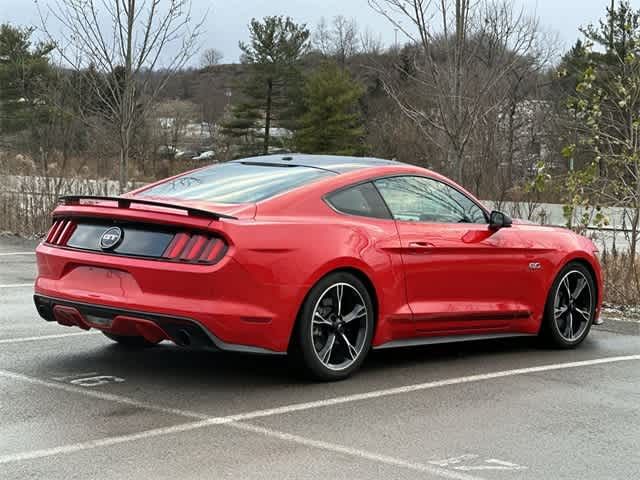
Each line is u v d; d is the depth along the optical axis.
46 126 18.73
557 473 4.62
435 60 12.77
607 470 4.69
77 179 17.45
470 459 4.79
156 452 4.70
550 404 6.02
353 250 6.36
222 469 4.47
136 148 31.00
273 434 5.10
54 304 6.24
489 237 7.36
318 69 61.41
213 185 6.58
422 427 5.36
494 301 7.44
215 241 5.77
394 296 6.68
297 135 60.28
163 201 6.28
